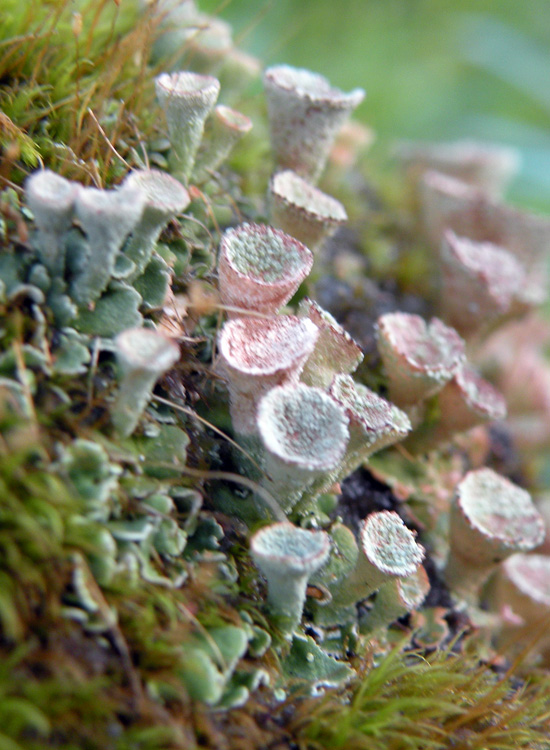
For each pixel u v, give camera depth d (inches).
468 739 1.8
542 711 2.0
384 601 1.9
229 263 1.8
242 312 1.9
